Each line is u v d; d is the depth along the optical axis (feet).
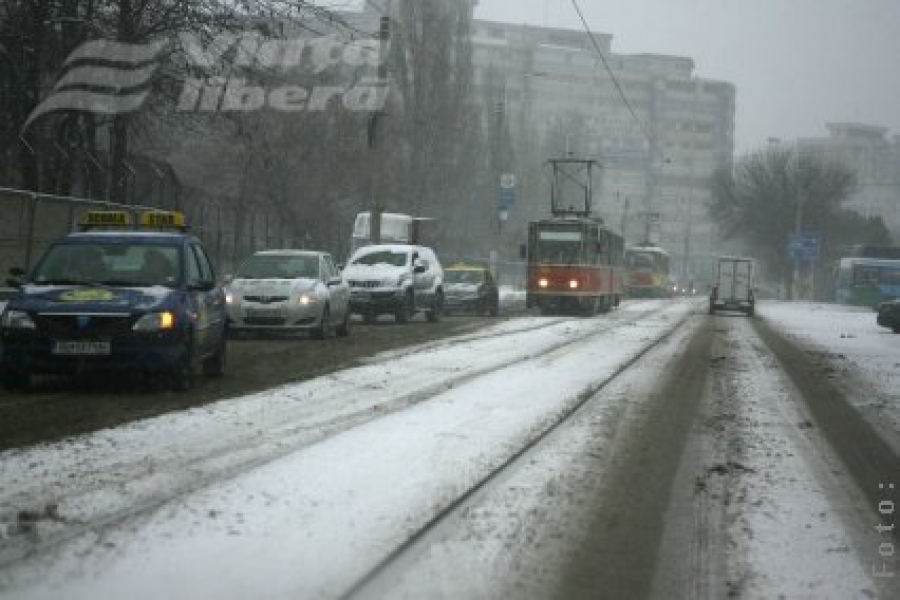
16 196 91.04
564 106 588.09
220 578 20.98
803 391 58.90
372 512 26.58
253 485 29.17
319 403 46.21
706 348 88.48
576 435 39.93
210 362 55.31
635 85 603.26
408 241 158.71
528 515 27.17
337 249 178.91
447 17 191.42
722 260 181.16
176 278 50.49
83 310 46.78
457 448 35.94
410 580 21.43
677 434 41.22
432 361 67.36
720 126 615.98
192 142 154.40
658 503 29.25
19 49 96.99
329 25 103.96
